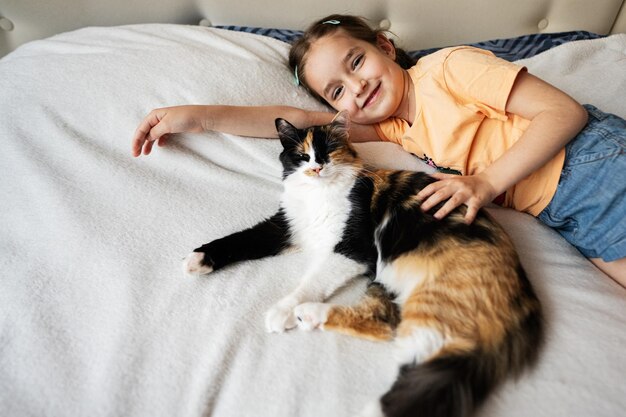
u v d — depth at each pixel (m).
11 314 0.73
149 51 1.24
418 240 0.82
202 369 0.66
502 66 0.97
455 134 1.01
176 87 1.17
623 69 1.31
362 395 0.63
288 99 1.26
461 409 0.57
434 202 0.85
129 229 0.93
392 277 0.84
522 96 0.95
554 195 0.94
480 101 0.99
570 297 0.78
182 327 0.73
